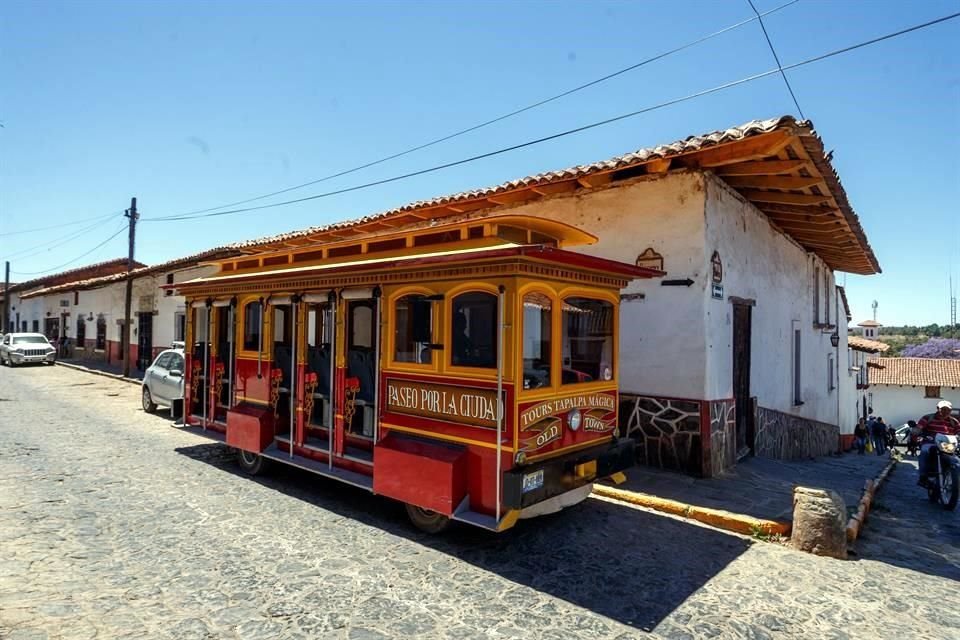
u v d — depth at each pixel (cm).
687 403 723
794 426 1143
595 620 366
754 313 911
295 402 668
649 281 761
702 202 718
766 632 356
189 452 860
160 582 409
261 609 372
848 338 2156
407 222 1123
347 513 578
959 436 742
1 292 4172
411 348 530
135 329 2231
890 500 738
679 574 440
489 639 341
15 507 569
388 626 354
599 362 561
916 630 362
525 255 439
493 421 462
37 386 1750
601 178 792
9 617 351
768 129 569
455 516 464
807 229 1067
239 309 759
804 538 493
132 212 2133
